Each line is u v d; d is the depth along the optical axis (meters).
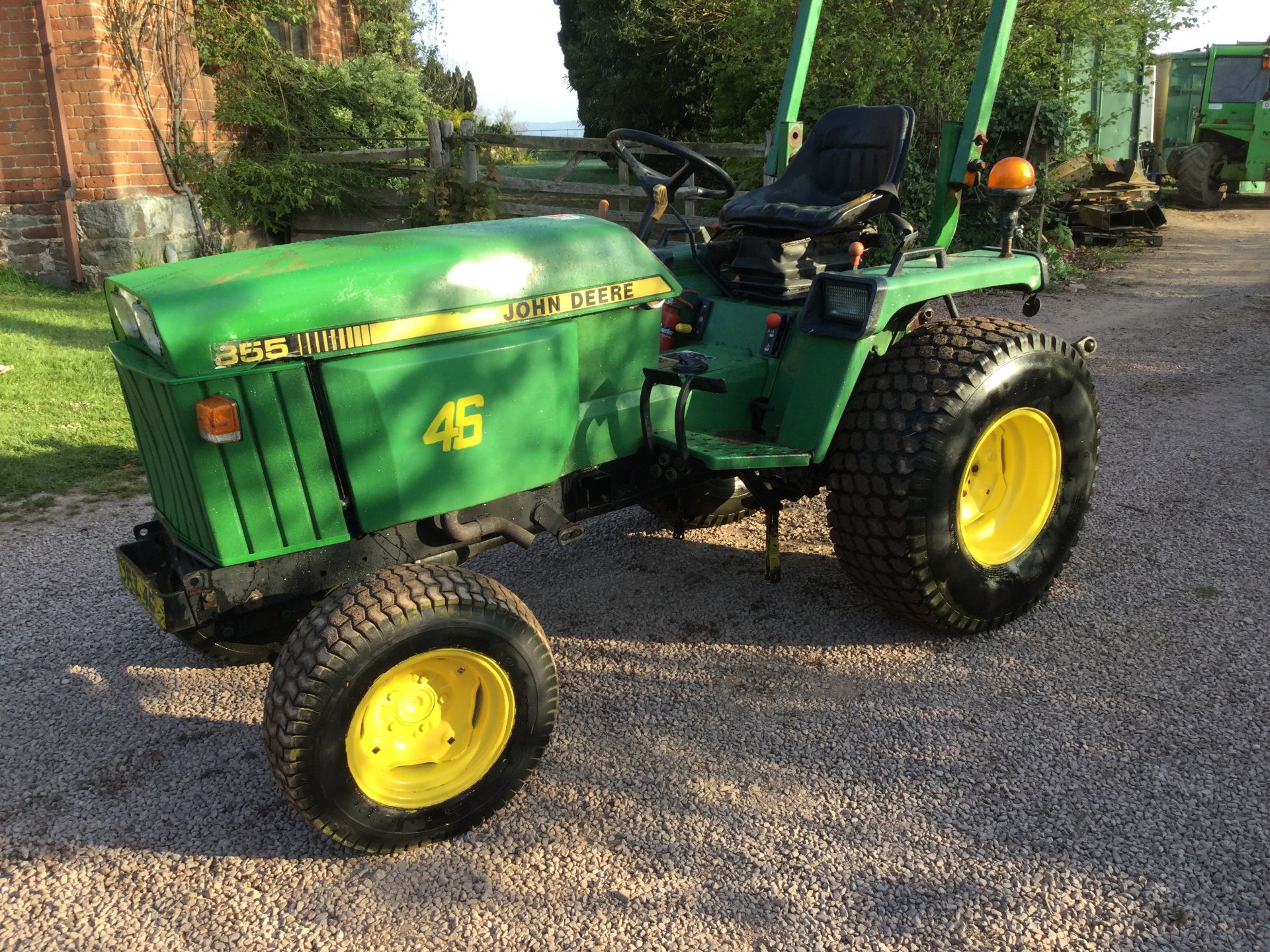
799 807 2.50
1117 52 10.86
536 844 2.41
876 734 2.79
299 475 2.35
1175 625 3.30
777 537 3.52
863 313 2.96
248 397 2.24
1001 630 3.34
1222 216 14.93
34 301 8.39
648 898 2.22
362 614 2.21
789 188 3.62
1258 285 9.31
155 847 2.43
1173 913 2.13
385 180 10.41
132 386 2.40
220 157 9.95
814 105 9.87
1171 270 10.27
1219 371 6.38
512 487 2.64
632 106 17.89
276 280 2.27
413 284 2.40
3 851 2.41
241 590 2.36
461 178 9.80
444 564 2.70
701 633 3.37
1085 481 3.42
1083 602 3.48
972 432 2.98
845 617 3.45
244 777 2.69
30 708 3.01
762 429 3.24
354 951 2.11
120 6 8.59
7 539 4.17
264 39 9.96
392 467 2.42
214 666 3.24
